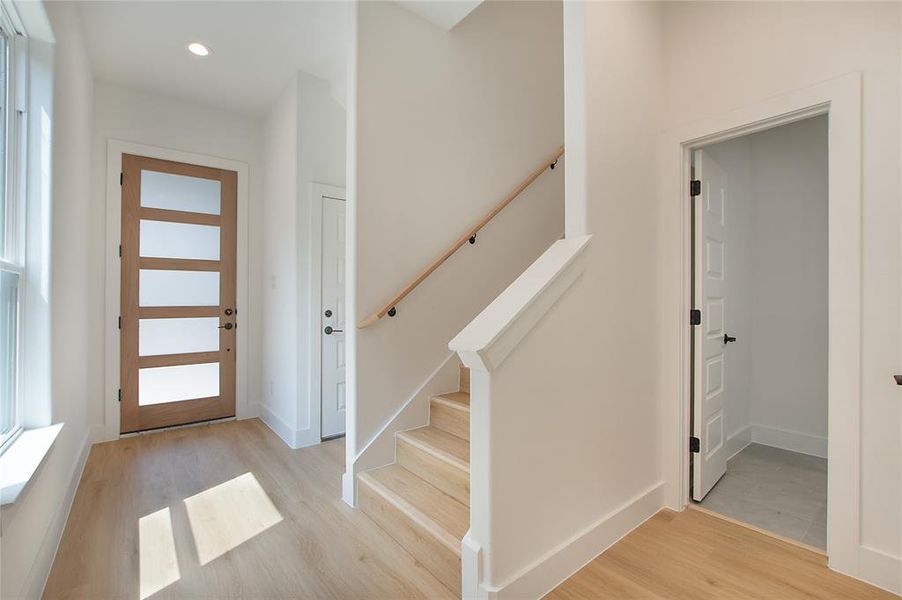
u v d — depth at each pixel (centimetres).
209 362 383
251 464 289
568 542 175
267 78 339
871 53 171
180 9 258
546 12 339
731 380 299
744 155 321
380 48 241
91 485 254
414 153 257
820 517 221
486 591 145
